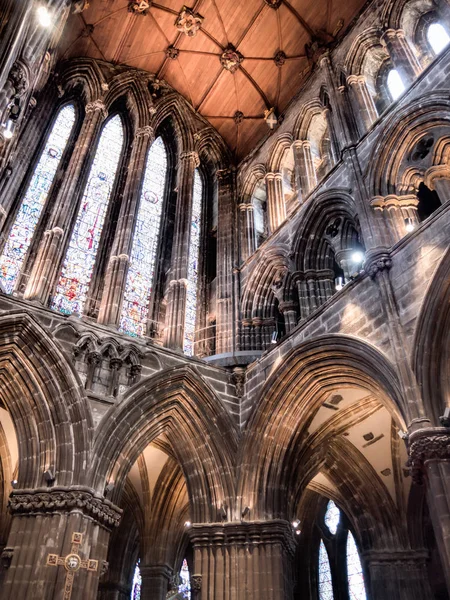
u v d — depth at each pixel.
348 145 20.47
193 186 26.64
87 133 24.64
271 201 25.67
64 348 17.47
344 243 19.92
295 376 18.09
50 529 14.84
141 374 18.58
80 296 21.28
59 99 25.75
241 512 17.34
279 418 18.41
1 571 14.80
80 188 23.14
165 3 25.33
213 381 19.89
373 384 15.91
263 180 27.36
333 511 28.44
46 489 15.32
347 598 26.25
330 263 20.73
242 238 25.97
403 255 15.87
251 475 17.92
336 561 27.31
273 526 16.95
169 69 28.08
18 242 21.08
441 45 20.58
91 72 26.45
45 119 24.31
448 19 20.31
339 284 20.81
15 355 16.78
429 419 13.21
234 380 20.34
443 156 17.50
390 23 22.05
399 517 20.80
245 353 21.19
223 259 25.36
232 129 29.30
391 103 20.14
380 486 21.27
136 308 22.45
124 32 26.28
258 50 26.67
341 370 17.16
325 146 25.50
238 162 29.27
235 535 16.95
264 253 23.31
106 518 15.77
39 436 16.33
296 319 21.06
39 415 16.50
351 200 19.27
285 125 26.86
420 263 15.20
